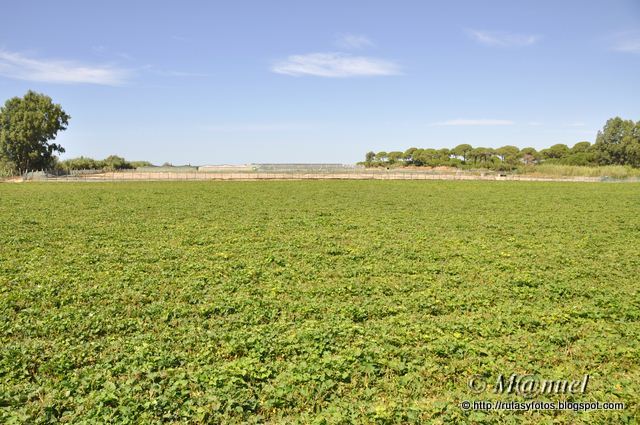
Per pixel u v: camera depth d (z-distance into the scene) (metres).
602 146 135.75
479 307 15.23
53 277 18.02
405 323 13.47
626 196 55.91
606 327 13.54
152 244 25.17
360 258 22.11
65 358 11.08
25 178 89.69
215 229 30.28
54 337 12.58
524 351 11.74
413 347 11.84
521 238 27.97
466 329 13.05
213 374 10.25
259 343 11.84
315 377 10.14
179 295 16.06
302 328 12.99
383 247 24.66
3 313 14.27
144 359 10.98
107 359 11.03
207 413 8.98
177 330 12.96
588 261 22.03
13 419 8.65
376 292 16.64
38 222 32.78
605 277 19.33
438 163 164.75
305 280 18.30
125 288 16.84
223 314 14.47
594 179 93.44
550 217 37.28
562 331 13.09
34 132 102.50
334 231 29.97
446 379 10.42
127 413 8.84
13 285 17.14
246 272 19.11
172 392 9.48
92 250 23.45
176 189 64.69
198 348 11.84
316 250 23.88
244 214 37.97
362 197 53.66
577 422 9.03
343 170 120.81
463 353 11.52
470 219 35.84
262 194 56.97
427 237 27.89
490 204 46.69
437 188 68.06
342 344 11.93
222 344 12.04
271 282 17.81
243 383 10.02
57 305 15.21
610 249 24.94
